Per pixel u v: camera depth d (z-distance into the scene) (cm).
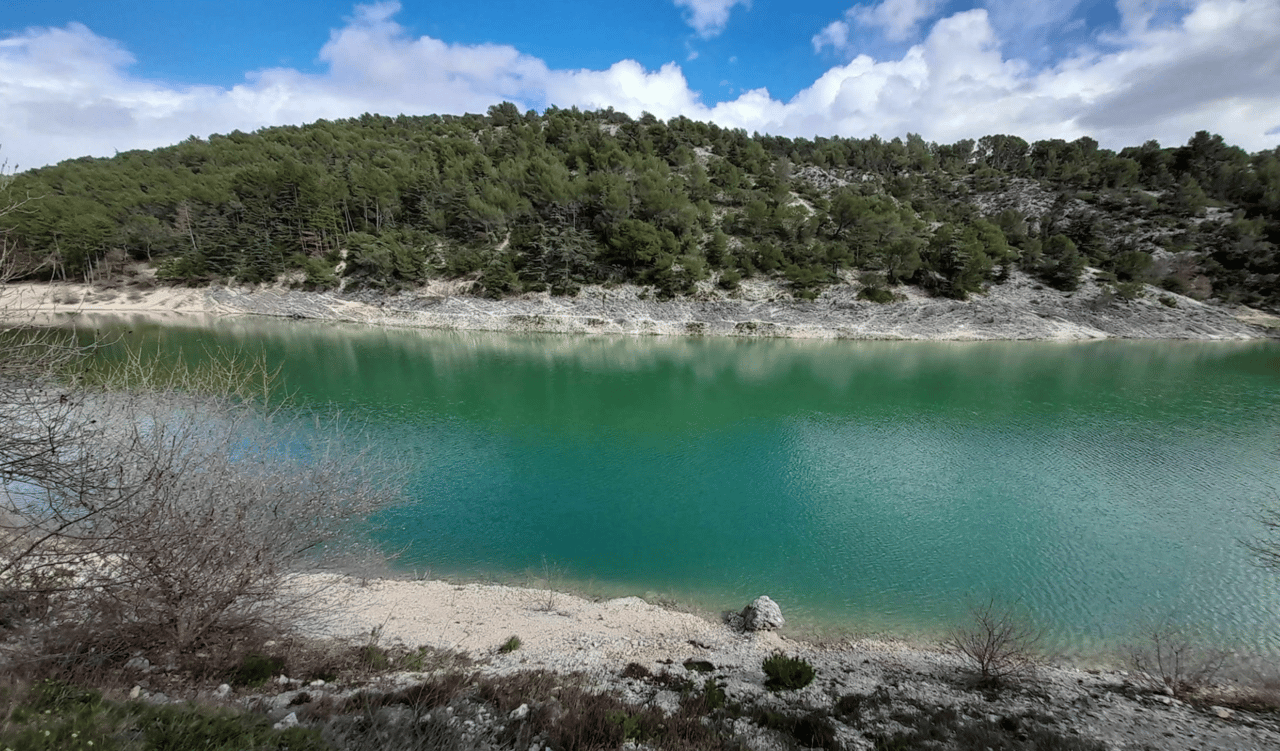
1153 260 9900
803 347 7100
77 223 8081
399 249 8362
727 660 1388
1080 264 8969
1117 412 4281
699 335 7769
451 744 750
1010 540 2202
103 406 927
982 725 1019
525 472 2806
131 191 9788
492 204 9206
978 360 6488
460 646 1355
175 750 602
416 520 2259
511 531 2198
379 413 3797
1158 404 4559
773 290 8431
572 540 2145
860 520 2370
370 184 9438
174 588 938
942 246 8875
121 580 923
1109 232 11312
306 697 891
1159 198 12456
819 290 8481
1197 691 1327
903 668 1402
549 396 4491
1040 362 6412
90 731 589
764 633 1591
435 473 2742
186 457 955
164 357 3188
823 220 9581
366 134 14938
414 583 1764
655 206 8838
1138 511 2484
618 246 8312
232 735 661
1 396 711
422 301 8238
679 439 3428
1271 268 9794
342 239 9206
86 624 874
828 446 3350
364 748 696
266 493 1044
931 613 1734
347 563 1486
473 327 7881
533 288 8269
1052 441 3519
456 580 1833
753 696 1147
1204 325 8494
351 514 1188
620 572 1939
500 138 14538
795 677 1220
